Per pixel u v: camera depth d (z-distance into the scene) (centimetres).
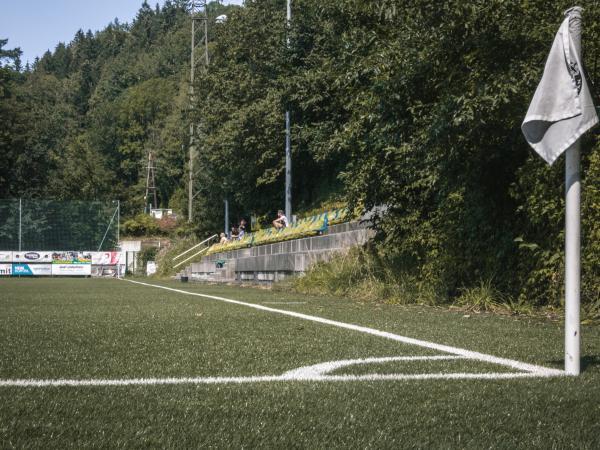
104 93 15475
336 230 1725
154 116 12356
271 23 3719
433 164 941
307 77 2716
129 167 12112
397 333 527
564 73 321
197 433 213
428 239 1073
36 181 6881
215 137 3891
